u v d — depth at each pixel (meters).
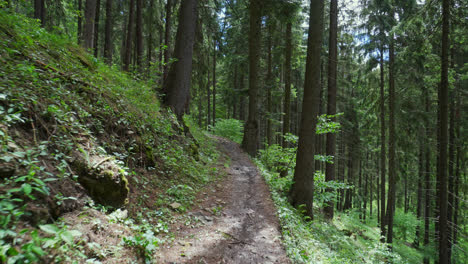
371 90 16.22
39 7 11.50
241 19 16.28
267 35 16.08
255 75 13.81
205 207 5.52
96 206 3.27
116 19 18.70
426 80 11.73
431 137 15.76
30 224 2.23
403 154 14.97
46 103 3.64
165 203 4.81
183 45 9.31
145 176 5.16
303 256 4.23
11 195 2.21
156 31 16.30
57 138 3.36
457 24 8.87
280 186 8.85
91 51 7.11
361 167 25.97
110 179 3.56
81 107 4.45
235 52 18.95
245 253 4.00
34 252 1.96
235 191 7.15
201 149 10.27
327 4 13.62
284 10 11.59
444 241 8.59
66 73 4.79
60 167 3.02
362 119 18.16
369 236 13.95
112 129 5.02
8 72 3.47
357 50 14.82
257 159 13.82
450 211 12.89
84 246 2.48
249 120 14.05
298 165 7.90
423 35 10.27
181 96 9.44
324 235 6.95
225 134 20.17
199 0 12.14
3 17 4.43
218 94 30.28
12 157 2.54
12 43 4.08
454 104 13.14
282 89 18.80
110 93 5.75
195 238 4.11
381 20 12.75
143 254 3.04
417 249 17.72
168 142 7.35
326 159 9.46
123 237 2.97
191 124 13.43
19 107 3.10
